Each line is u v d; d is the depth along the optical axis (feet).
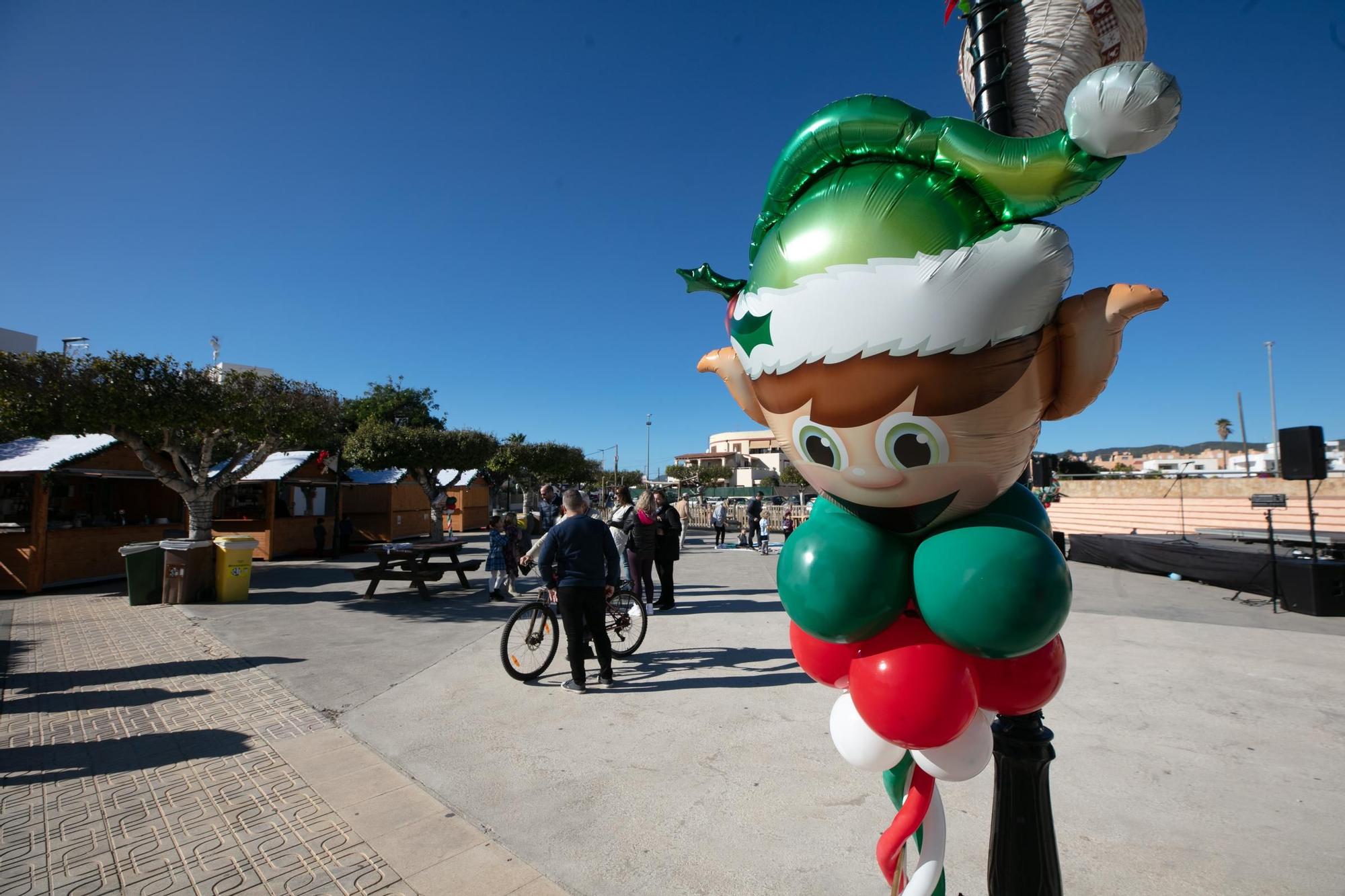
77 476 40.70
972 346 4.34
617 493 28.63
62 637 24.75
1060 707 15.96
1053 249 4.34
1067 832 10.25
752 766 12.69
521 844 10.09
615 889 8.94
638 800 11.41
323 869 9.48
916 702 4.95
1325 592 27.17
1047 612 4.53
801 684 17.92
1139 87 3.68
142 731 14.88
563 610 17.44
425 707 16.34
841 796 11.47
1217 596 32.50
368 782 12.25
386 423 65.05
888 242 4.44
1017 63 5.84
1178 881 8.97
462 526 92.43
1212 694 16.85
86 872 9.48
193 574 32.53
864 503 5.27
